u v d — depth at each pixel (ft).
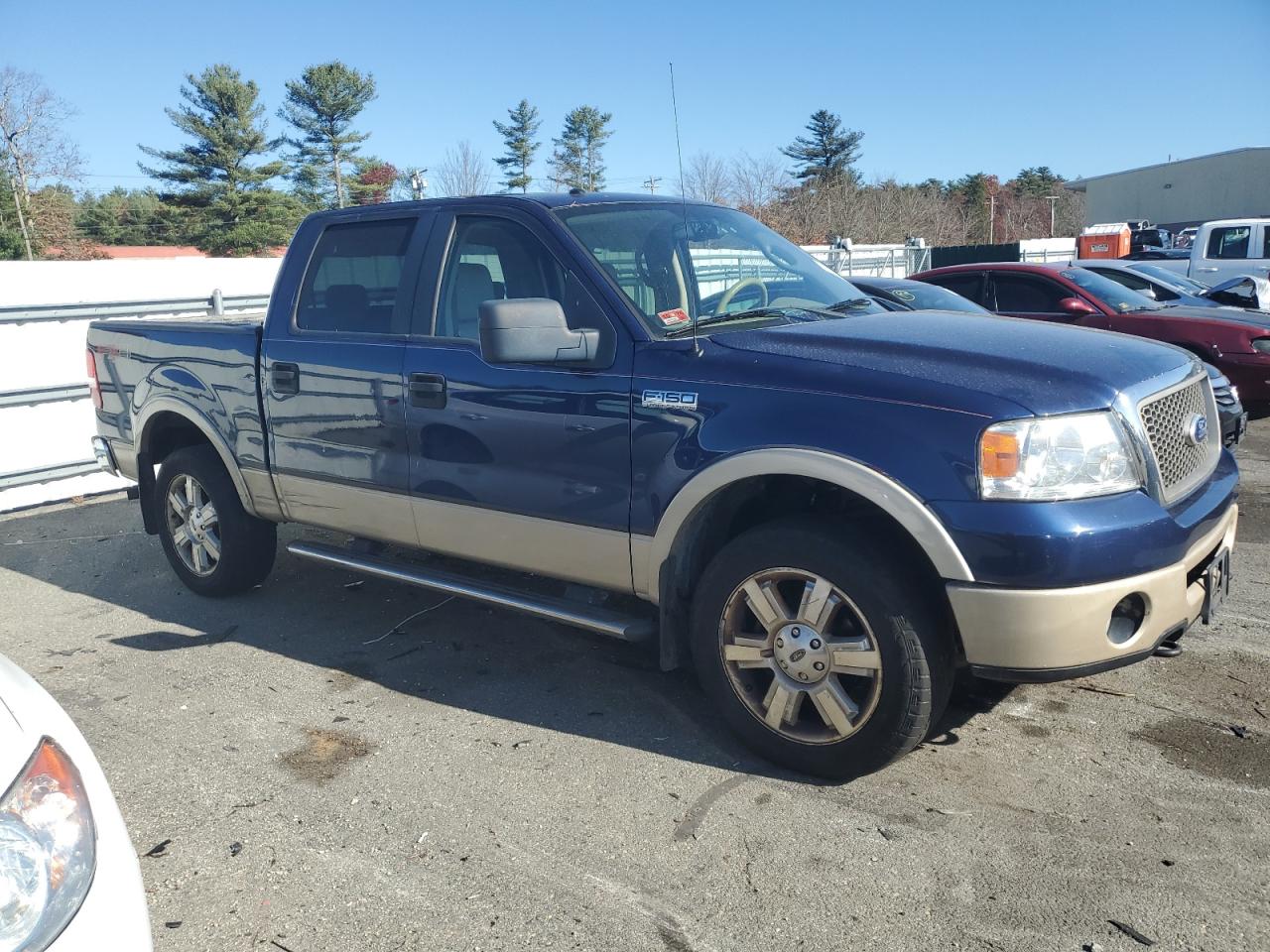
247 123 182.09
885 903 9.32
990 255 93.35
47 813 6.39
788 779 11.59
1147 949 8.57
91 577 20.52
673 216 14.57
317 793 11.66
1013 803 10.89
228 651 16.14
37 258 171.22
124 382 18.71
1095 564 9.80
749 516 12.83
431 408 13.78
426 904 9.57
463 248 14.11
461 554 14.11
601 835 10.61
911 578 10.61
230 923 9.41
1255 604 16.51
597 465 12.32
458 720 13.41
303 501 15.97
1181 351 12.50
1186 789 11.03
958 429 10.11
